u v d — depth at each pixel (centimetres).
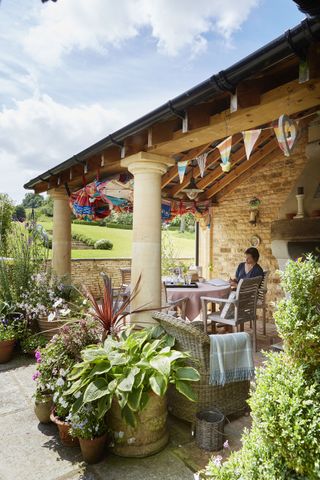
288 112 242
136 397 217
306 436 133
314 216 404
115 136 336
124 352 252
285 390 148
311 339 150
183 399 271
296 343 154
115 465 221
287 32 171
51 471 215
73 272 857
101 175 504
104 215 626
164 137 303
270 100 223
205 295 500
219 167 705
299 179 450
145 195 347
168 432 254
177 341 279
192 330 254
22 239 509
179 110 261
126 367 231
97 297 788
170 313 489
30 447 241
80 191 540
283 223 423
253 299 455
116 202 554
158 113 273
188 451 237
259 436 158
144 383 230
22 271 488
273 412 146
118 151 371
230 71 206
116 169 468
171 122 301
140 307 337
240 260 748
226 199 782
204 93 232
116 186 477
